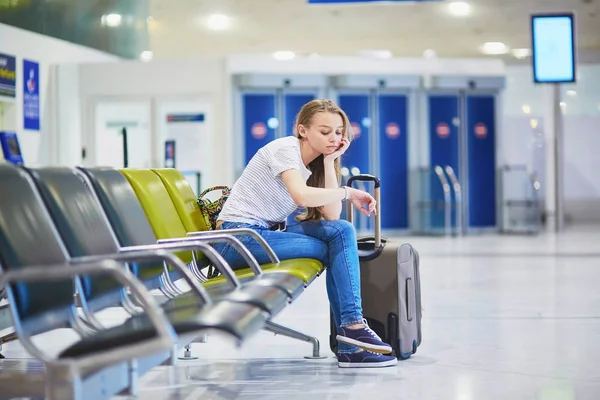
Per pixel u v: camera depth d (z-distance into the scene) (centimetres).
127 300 308
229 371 401
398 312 417
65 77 1173
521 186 1592
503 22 1507
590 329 509
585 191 1986
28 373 236
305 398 343
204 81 1203
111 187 328
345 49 1745
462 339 479
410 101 1506
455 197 1545
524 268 910
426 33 1587
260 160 405
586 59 1817
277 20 1462
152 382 378
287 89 1416
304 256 392
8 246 236
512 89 2005
